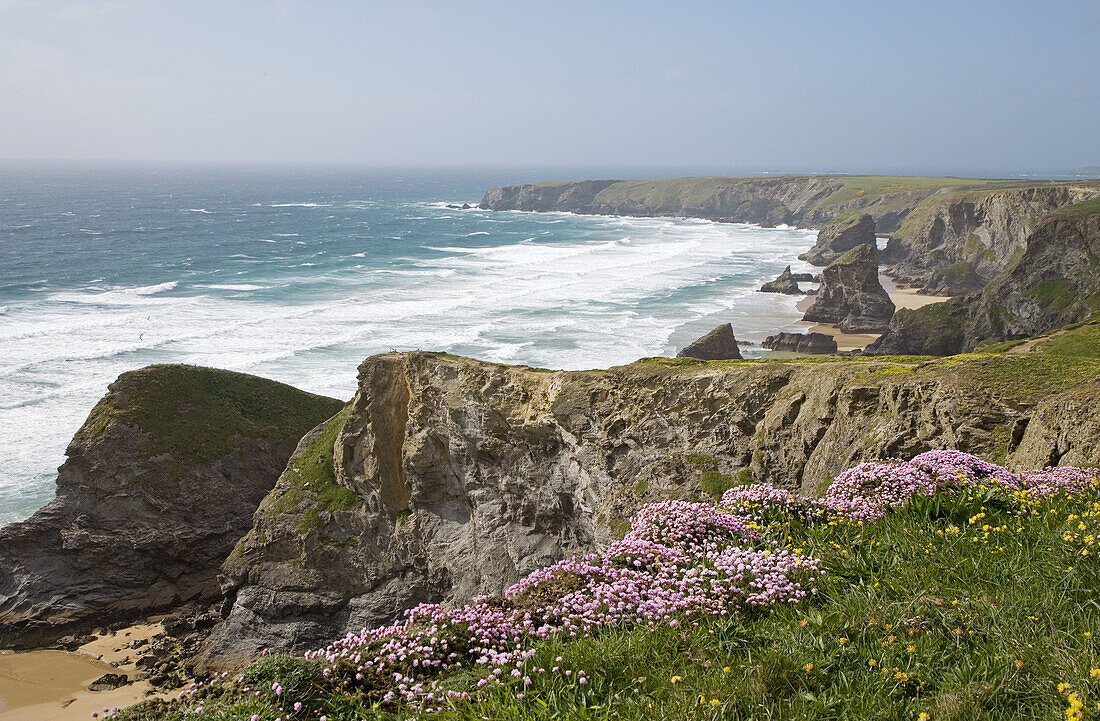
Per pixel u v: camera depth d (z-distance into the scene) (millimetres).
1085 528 9898
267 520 39375
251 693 9586
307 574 37938
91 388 61969
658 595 10438
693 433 32562
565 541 35125
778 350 80312
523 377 36156
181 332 78562
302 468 40781
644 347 76438
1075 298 79875
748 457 31328
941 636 8359
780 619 9453
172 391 46062
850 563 10445
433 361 38344
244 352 72188
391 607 37125
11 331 76750
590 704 8359
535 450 35688
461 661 9938
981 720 7012
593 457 33906
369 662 9859
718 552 11672
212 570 42875
